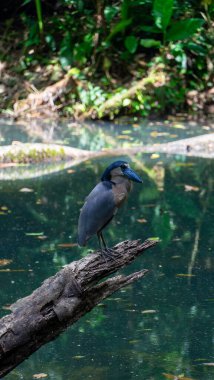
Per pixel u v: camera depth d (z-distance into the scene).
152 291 6.88
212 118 13.80
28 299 4.67
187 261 7.56
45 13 15.98
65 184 9.95
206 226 8.53
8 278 7.04
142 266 7.45
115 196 5.37
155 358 5.60
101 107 13.48
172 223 8.60
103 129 12.70
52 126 12.81
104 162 10.95
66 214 8.85
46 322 4.62
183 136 12.25
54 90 13.77
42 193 9.59
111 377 5.30
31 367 5.48
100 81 14.11
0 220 8.62
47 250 7.77
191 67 14.73
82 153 11.19
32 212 8.91
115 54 14.66
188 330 6.07
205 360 5.56
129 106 13.73
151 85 13.92
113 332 6.05
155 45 14.26
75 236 8.20
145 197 9.52
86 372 5.38
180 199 9.42
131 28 14.97
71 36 14.67
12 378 5.30
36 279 7.01
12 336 4.58
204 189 9.81
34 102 13.72
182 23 14.18
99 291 4.76
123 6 14.33
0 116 13.50
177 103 14.04
